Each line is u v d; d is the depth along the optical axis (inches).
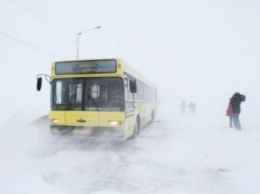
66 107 326.6
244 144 370.6
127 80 342.6
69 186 207.0
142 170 250.8
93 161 280.1
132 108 373.7
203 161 283.4
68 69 331.0
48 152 311.3
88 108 320.2
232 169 255.0
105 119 315.3
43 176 228.1
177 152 323.6
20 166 247.4
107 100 318.3
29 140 364.5
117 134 312.2
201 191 200.2
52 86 334.0
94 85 322.7
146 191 198.7
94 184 212.2
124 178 227.5
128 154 312.7
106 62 323.0
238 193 197.5
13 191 180.2
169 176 233.6
